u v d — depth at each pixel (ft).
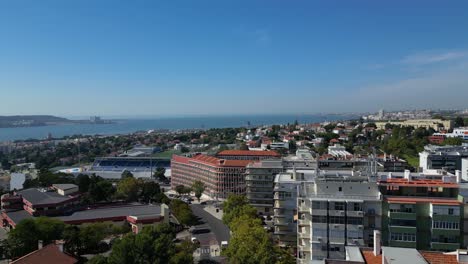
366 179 431.43
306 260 421.59
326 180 425.28
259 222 532.73
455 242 375.25
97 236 580.30
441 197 403.13
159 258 405.39
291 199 545.03
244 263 404.77
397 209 390.01
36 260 411.95
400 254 258.57
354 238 395.96
